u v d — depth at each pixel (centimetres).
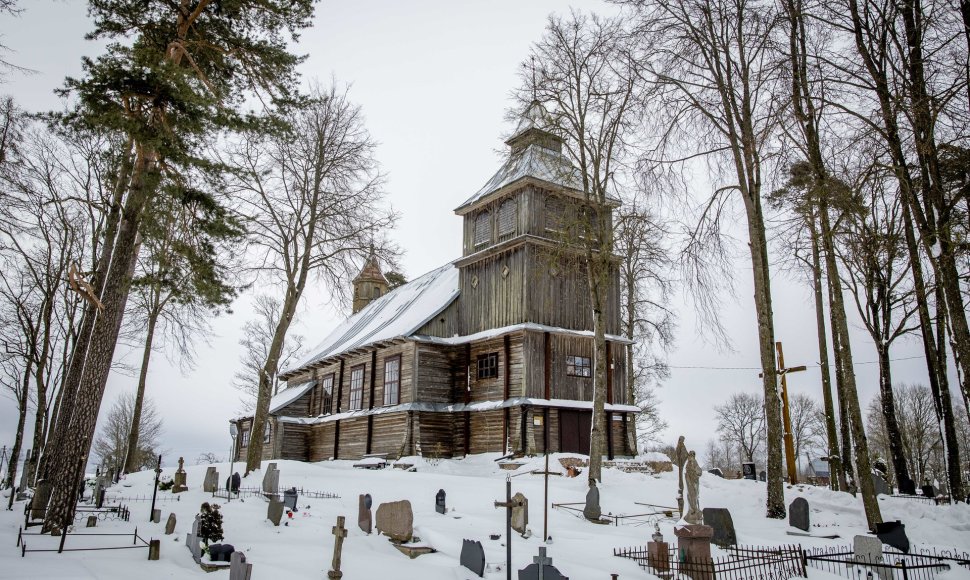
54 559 1071
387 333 3781
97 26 1723
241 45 1838
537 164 3438
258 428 2483
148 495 2003
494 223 3566
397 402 3544
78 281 1559
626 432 3388
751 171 1998
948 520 1766
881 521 1627
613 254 3397
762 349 1911
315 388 4650
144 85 1505
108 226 1912
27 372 3000
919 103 1462
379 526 1367
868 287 2433
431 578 1088
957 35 1603
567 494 1992
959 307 1598
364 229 2733
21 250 2455
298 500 1759
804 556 1219
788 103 1778
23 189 2223
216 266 1842
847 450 2466
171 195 1636
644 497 2014
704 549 1154
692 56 2094
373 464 3186
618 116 2380
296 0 1862
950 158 1727
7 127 2241
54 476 1390
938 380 2138
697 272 2139
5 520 1558
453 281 4047
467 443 3353
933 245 1645
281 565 1095
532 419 3027
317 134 2692
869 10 1758
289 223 2672
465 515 1597
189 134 1692
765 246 2034
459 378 3522
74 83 1462
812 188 1702
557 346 3238
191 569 1073
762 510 1889
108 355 1517
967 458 5609
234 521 1460
